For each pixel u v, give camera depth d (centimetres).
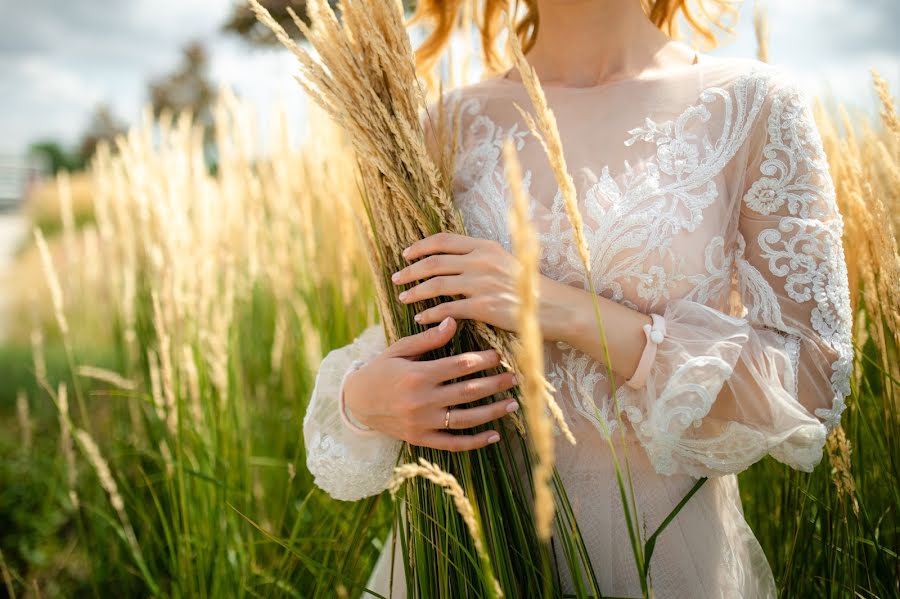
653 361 106
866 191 134
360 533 146
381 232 123
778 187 112
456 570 109
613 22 130
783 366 106
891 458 136
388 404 111
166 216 223
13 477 290
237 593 182
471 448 107
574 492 115
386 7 115
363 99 114
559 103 129
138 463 227
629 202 114
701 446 106
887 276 129
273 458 243
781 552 149
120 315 277
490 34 179
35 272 555
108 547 215
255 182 268
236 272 276
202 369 215
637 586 114
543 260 118
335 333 232
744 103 116
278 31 112
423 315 115
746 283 115
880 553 130
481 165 130
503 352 110
